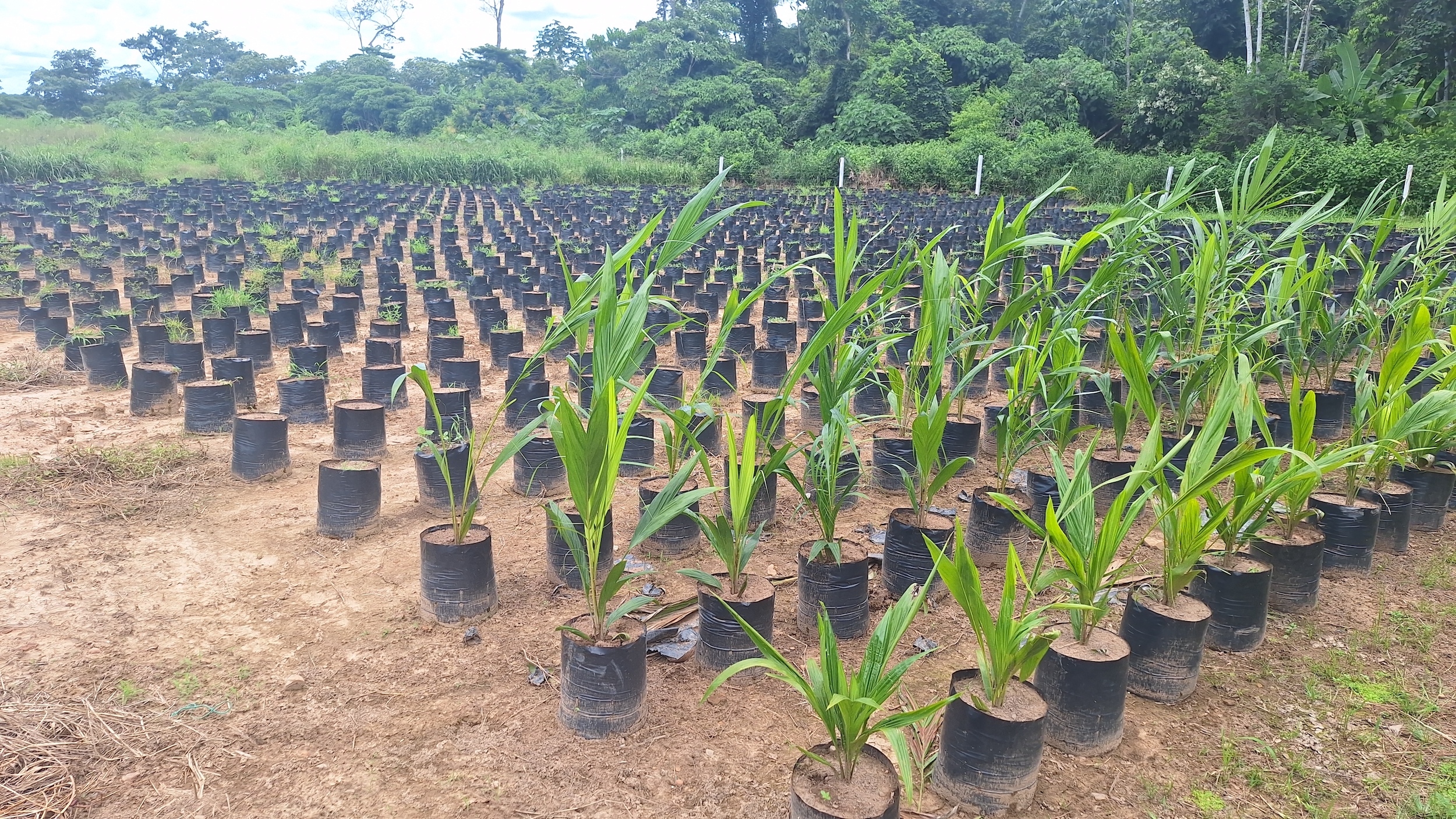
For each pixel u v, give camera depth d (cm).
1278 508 375
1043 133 2691
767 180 2630
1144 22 3231
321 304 951
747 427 271
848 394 308
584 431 232
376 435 484
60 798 223
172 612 320
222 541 381
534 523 411
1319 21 2781
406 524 405
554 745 251
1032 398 395
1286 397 527
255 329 802
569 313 281
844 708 199
